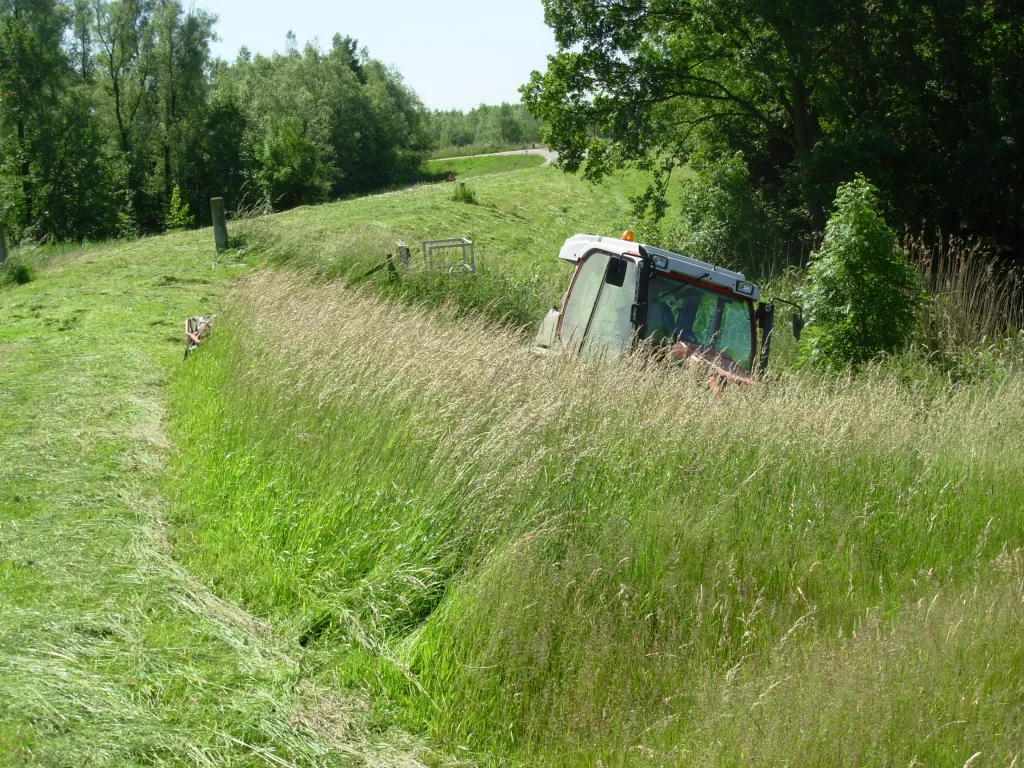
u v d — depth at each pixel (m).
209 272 15.66
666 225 27.20
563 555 5.00
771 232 22.95
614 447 5.93
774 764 3.59
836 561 5.63
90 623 4.19
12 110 44.56
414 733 3.95
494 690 4.11
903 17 24.02
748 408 6.85
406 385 6.39
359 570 4.98
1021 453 7.54
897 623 4.77
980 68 23.58
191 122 56.62
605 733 3.92
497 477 5.30
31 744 3.28
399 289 14.29
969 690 4.21
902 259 12.23
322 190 58.72
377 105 79.50
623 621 4.54
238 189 57.62
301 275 13.95
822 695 3.90
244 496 5.68
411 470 5.53
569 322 9.79
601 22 25.86
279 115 71.81
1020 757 3.81
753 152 28.30
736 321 9.14
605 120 25.95
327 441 5.98
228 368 8.22
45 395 7.92
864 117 23.98
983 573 5.80
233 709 3.76
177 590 4.68
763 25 24.73
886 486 6.57
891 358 11.65
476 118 139.25
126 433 7.11
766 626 4.77
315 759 3.58
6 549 4.85
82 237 44.72
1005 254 22.78
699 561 5.22
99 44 55.12
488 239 26.44
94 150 46.00
